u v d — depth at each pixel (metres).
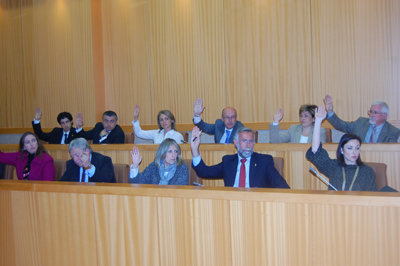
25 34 6.46
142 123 6.08
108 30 6.22
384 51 4.88
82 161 2.71
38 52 6.40
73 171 2.83
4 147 3.89
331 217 1.38
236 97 5.57
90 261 1.69
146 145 3.51
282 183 2.55
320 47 5.15
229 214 1.49
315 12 5.16
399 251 1.32
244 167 2.67
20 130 6.56
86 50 6.11
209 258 1.53
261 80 5.44
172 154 2.61
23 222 1.78
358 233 1.35
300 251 1.42
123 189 1.62
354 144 2.33
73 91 6.21
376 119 3.57
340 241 1.37
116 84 6.21
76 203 1.69
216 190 1.51
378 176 2.50
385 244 1.33
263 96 5.44
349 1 5.01
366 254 1.35
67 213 1.71
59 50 6.27
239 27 5.52
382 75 4.90
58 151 3.76
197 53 5.74
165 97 5.94
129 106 6.15
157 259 1.60
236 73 5.55
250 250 1.48
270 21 5.37
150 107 6.04
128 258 1.64
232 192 1.48
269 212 1.45
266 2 5.38
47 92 6.38
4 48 6.59
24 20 6.46
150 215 1.60
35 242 1.77
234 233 1.49
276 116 3.93
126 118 6.18
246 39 5.49
